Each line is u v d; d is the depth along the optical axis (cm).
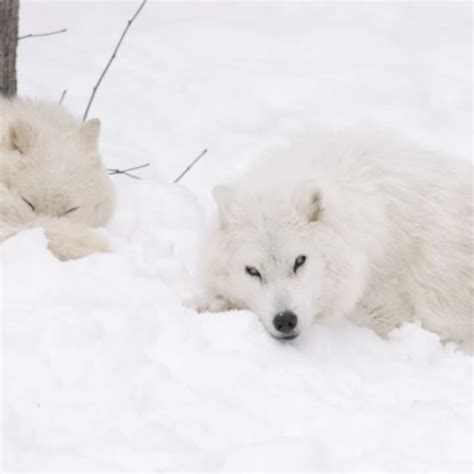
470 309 1130
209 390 850
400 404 867
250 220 1021
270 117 1836
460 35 2173
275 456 721
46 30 2184
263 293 991
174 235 1345
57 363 848
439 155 1203
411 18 2259
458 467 722
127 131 1744
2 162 1172
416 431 786
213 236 1065
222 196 1041
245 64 2041
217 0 2406
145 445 741
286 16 2303
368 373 963
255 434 777
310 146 1171
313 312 1009
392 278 1116
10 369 827
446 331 1128
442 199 1141
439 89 1917
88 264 1050
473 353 1137
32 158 1181
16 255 1024
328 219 1023
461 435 781
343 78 1961
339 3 2350
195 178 1611
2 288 967
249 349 935
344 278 1029
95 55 2052
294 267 997
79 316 920
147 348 910
